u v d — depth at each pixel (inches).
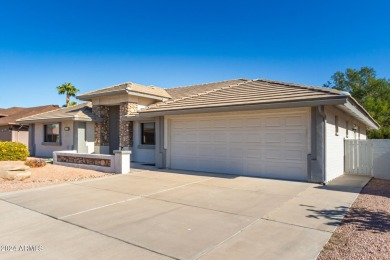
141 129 699.4
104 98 750.5
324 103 365.4
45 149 887.1
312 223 226.1
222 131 495.5
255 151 458.9
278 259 164.9
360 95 1692.9
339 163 480.1
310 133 400.2
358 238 193.2
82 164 568.4
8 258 167.3
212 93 553.9
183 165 545.3
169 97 744.3
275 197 314.8
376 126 841.5
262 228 215.9
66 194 336.8
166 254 172.6
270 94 440.8
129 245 185.9
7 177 431.2
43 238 198.5
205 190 354.3
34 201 303.4
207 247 182.2
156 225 224.5
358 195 323.3
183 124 548.1
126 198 315.3
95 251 176.9
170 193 338.6
